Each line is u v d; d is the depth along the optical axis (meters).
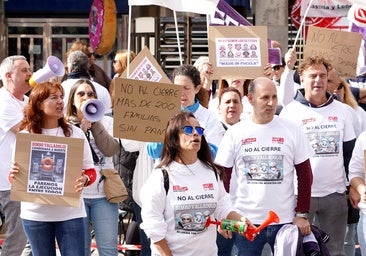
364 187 8.64
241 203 8.45
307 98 9.41
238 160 8.48
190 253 7.37
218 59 10.06
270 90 8.34
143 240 9.94
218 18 11.77
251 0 20.56
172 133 7.32
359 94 12.45
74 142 8.26
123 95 8.85
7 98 9.52
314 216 9.54
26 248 10.35
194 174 7.36
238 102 9.84
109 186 9.25
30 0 22.58
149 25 20.75
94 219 9.30
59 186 8.24
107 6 17.84
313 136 9.35
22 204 8.40
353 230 10.20
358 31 12.91
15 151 8.23
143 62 9.30
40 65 22.80
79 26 22.73
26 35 22.70
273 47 11.96
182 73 9.16
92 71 13.32
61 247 8.36
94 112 8.95
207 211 7.37
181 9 10.12
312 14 16.44
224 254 9.43
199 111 9.20
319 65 9.33
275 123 8.45
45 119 8.38
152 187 7.31
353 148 9.38
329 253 8.62
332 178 9.34
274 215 7.20
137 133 8.89
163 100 8.88
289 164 8.43
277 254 8.21
